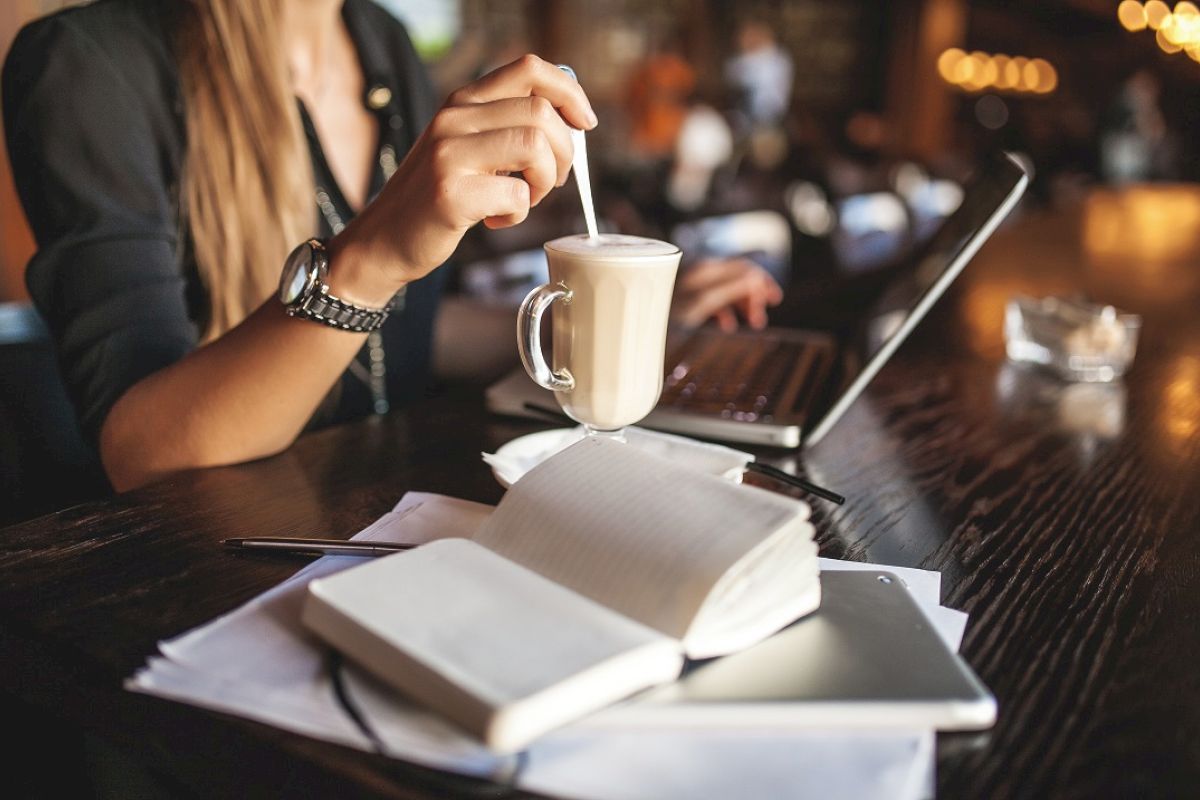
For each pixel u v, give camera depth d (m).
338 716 0.46
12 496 1.11
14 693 0.58
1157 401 1.22
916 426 1.07
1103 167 10.62
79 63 1.05
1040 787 0.45
